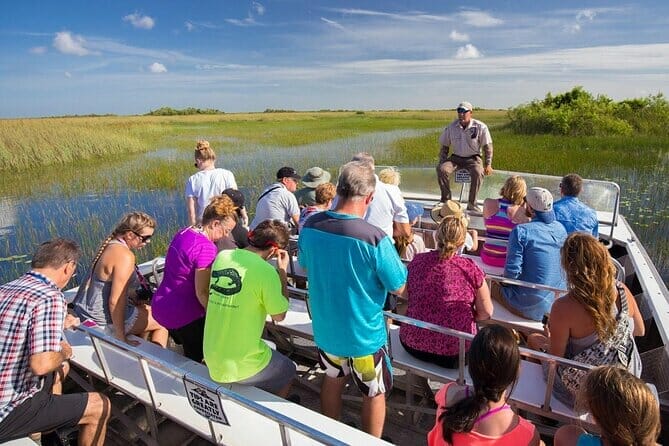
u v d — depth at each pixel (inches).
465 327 100.2
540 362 109.5
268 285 89.0
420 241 166.1
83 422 97.2
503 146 768.9
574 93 1230.3
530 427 66.7
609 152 646.5
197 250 108.6
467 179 241.0
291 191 193.0
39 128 942.4
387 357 92.7
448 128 241.3
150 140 1143.0
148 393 98.7
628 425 56.6
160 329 135.5
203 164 195.2
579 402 65.4
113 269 112.7
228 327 90.6
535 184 233.9
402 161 642.8
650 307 133.0
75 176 624.7
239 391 94.6
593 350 87.2
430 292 101.0
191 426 91.0
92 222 391.2
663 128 1032.2
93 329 100.6
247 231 169.9
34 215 430.0
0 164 700.0
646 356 126.4
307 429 66.8
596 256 84.0
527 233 126.1
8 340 83.7
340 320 84.1
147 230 116.1
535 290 126.0
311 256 84.1
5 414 84.2
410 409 110.6
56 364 87.5
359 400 116.0
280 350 147.9
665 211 344.2
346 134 1343.5
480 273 99.9
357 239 79.0
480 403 65.3
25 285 86.4
